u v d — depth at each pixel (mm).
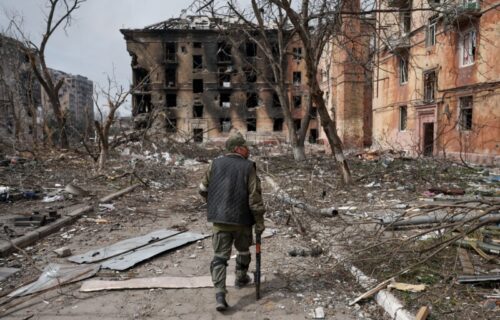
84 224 7004
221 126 47812
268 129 47062
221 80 48438
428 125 22000
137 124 23047
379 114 27875
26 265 4879
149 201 9445
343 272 4520
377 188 10516
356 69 31750
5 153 18406
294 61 45625
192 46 46781
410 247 4727
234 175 3686
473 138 17250
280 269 4711
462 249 4746
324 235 5992
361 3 10719
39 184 11016
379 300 3715
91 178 12383
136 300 3883
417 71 22000
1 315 3584
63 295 3998
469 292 3646
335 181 11789
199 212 8203
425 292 3709
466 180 11477
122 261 4926
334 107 35312
